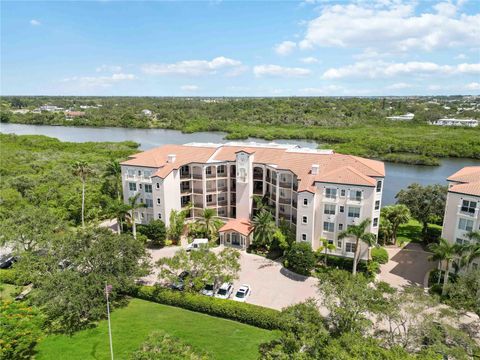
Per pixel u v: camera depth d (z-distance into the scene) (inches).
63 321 1537.9
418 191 2377.0
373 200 1876.2
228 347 1369.3
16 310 1357.0
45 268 1647.4
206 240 2237.9
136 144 6048.2
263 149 2527.1
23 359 1311.5
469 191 1704.0
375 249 2065.7
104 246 1647.4
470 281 1378.0
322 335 1066.7
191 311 1640.0
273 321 1472.7
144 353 1177.4
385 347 1157.1
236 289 1779.0
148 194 2426.2
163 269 1711.4
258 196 2416.3
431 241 2342.5
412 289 1305.4
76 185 3031.5
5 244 2117.4
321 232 2034.9
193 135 7859.3
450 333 1114.7
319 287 1381.6
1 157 4308.6
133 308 1663.4
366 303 1203.9
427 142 5910.4
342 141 6791.3
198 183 2546.8
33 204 2736.2
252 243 2252.7
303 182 2039.9
